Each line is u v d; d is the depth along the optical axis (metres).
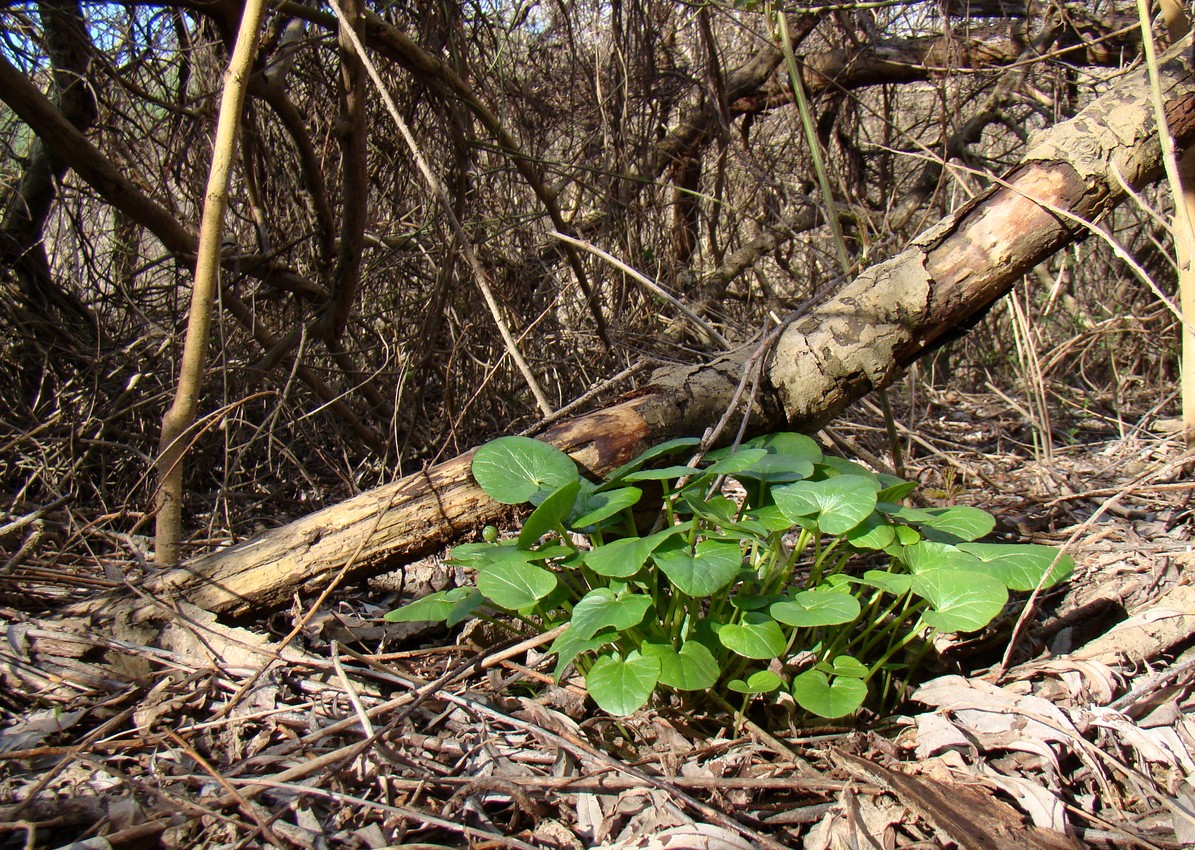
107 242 1.60
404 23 1.43
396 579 1.06
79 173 1.11
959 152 2.16
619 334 1.61
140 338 1.31
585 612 0.71
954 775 0.68
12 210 1.42
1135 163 0.96
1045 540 1.08
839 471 0.86
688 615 0.78
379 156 1.54
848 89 2.16
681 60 2.06
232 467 1.23
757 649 0.71
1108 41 1.92
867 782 0.67
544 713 0.76
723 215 2.27
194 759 0.69
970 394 2.22
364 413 1.49
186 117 1.44
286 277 1.38
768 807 0.66
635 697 0.67
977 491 1.32
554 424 0.94
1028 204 0.95
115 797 0.64
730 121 2.00
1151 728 0.72
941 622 0.73
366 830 0.63
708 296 1.94
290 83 1.50
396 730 0.72
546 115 1.72
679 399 0.93
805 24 2.07
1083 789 0.69
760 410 0.95
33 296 1.42
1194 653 0.82
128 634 0.82
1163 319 1.97
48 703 0.75
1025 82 2.07
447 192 1.48
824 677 0.74
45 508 0.93
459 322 1.43
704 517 0.77
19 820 0.61
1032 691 0.78
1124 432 1.74
